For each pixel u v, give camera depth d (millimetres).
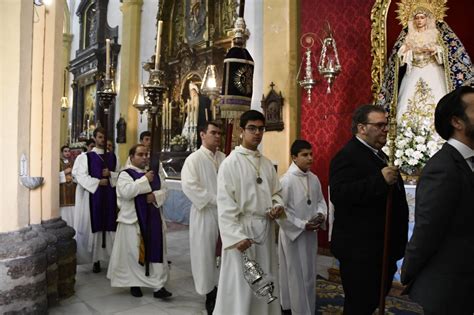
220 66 8945
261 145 7000
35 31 3928
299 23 6758
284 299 3656
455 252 1831
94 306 3986
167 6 10656
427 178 1857
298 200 3607
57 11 4137
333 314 3709
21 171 3166
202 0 9469
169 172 9945
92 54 13555
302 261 3459
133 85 11500
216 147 4219
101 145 5711
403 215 2498
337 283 4695
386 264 2271
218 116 6598
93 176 5352
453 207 1790
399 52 5266
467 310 1842
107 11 13586
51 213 4160
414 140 4496
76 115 15203
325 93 6352
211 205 3863
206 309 3916
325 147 6324
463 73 4820
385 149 4609
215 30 9148
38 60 3938
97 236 5301
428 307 1858
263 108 6926
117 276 4305
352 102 6023
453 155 1849
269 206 2957
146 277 4234
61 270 4145
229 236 2701
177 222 9484
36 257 3135
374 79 5570
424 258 1841
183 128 9930
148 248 4219
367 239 2379
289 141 6547
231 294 2795
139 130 11375
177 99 10289
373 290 2375
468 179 1822
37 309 3129
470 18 4867
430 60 5039
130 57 11500
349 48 6094
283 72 6656
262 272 2639
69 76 16719
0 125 3059
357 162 2441
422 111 4973
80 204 5434
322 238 6320
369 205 2389
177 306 4027
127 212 4336
